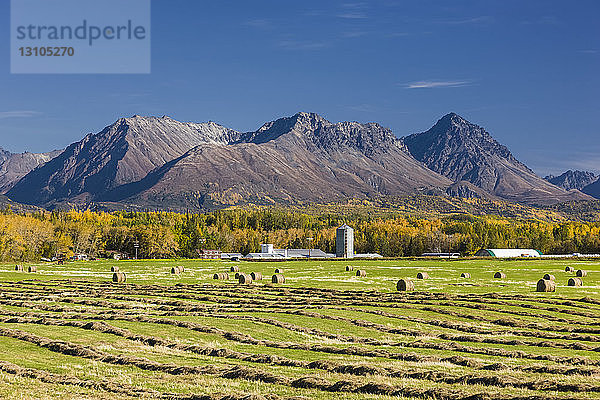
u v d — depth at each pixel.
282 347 35.25
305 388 25.69
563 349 35.19
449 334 39.69
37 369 28.89
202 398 23.97
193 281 85.25
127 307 53.69
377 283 81.62
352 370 28.38
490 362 31.05
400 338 38.84
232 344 36.16
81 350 32.53
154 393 24.91
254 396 23.70
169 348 34.69
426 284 77.94
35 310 51.59
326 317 46.75
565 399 22.56
